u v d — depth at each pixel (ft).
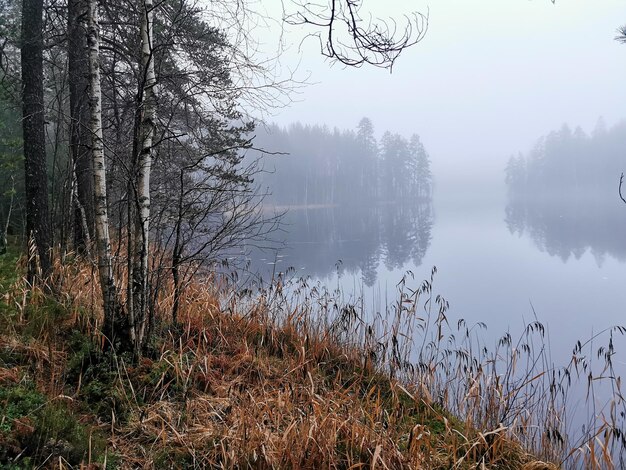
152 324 14.37
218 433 11.32
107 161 22.17
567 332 33.76
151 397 12.39
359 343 19.81
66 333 14.58
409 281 50.31
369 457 11.25
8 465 8.32
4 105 27.78
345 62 10.64
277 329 20.02
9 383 11.12
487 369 20.36
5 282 16.07
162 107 17.70
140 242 13.93
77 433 10.05
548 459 13.70
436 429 14.20
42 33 19.19
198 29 17.19
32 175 17.93
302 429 11.20
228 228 16.26
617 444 16.28
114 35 21.88
